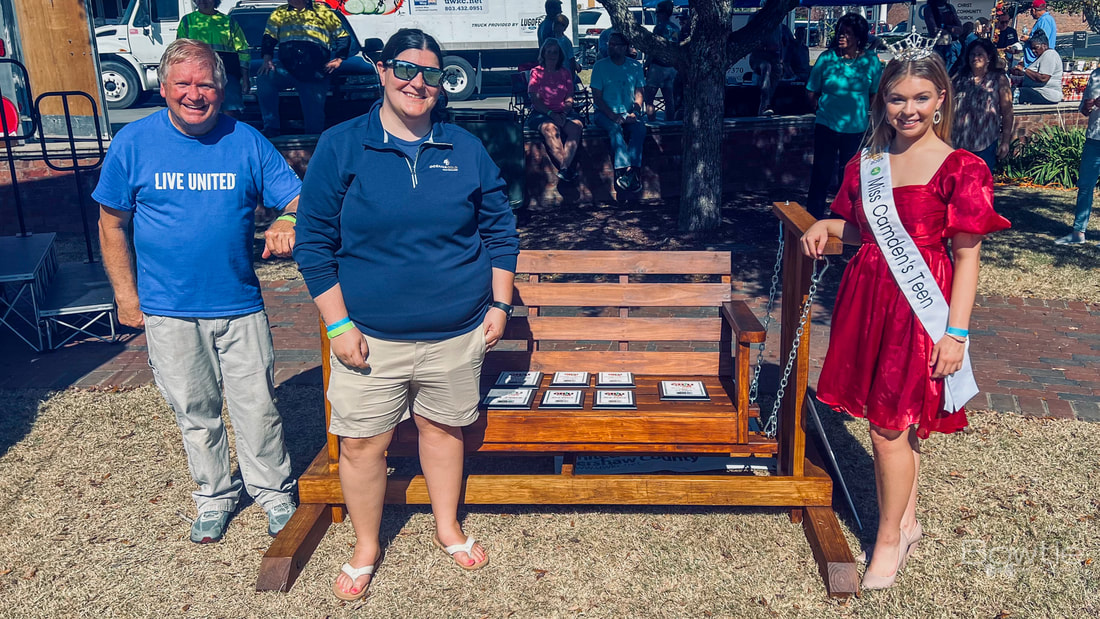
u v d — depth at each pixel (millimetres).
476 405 3291
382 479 3326
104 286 6438
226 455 3721
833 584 3232
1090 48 23750
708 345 6066
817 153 8828
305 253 3000
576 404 3686
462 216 3020
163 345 3416
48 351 5945
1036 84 12938
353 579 3301
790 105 11742
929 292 2898
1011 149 12602
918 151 2918
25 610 3240
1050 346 5934
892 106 2857
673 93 12344
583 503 3680
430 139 2998
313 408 5020
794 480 3592
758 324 3623
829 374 3234
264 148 3432
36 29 9938
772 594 3275
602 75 10141
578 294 4203
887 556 3277
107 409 4980
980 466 4219
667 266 4148
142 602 3283
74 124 10250
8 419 4855
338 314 3025
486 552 3559
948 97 2893
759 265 7957
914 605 3197
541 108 10062
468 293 3090
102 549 3633
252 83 14273
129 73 15641
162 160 3258
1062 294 7090
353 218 2959
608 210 10375
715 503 3629
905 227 2924
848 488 4027
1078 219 8500
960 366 2906
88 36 10016
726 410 3650
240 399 3559
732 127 11023
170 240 3301
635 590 3314
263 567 3346
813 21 28203
